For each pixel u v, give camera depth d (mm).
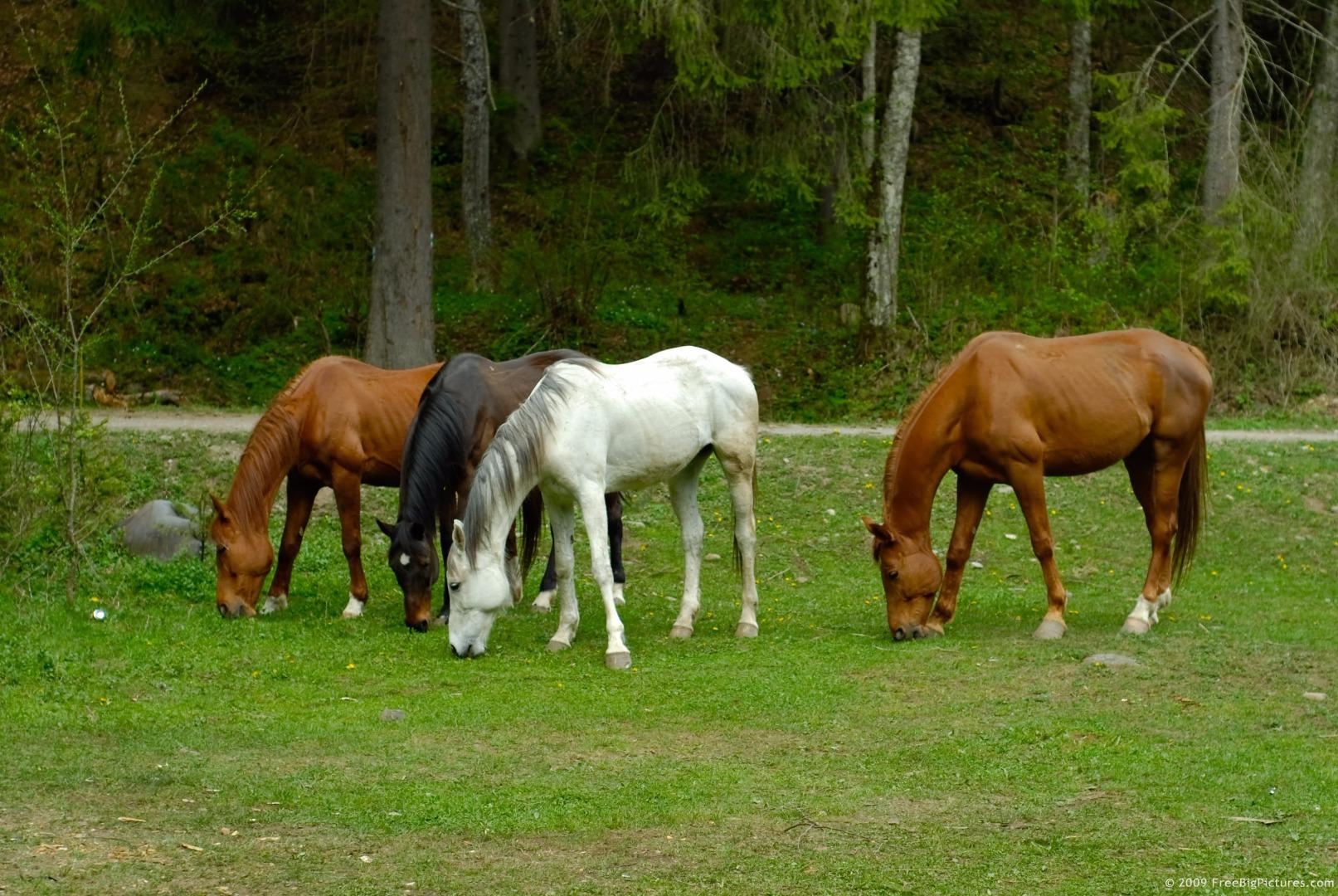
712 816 5891
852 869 5312
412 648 9039
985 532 13844
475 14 23828
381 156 18344
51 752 6602
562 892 5059
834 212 23078
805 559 13102
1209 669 8586
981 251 23547
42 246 22047
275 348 22141
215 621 9578
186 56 27922
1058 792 6238
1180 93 29641
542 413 8680
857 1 17438
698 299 23844
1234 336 21688
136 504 13031
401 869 5250
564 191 26078
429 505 9273
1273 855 5453
